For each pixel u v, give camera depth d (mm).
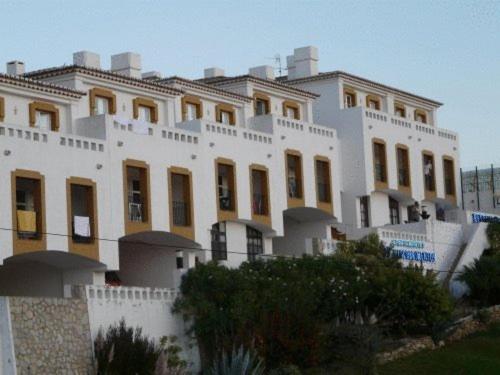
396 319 64750
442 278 78000
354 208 79625
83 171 58656
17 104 60000
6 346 48219
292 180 74188
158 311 56125
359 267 65500
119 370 51000
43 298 50469
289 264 62344
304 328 56719
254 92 77062
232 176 68562
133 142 61812
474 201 97562
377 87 86312
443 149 89125
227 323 56312
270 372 54125
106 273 65312
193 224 65062
